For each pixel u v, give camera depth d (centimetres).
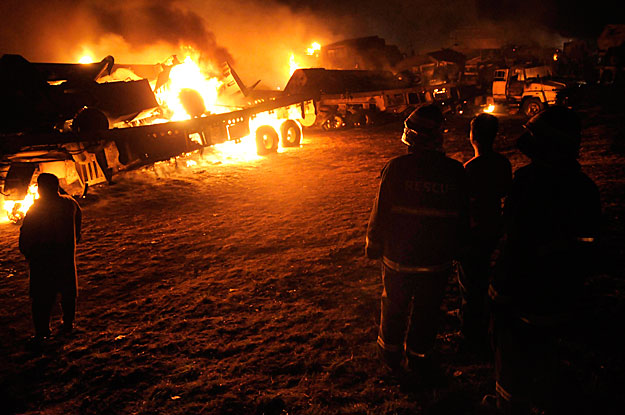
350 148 1566
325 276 539
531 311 230
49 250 411
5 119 1066
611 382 304
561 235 222
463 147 1498
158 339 414
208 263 618
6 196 869
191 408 311
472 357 348
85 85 1261
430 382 317
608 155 1159
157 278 576
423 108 291
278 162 1357
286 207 879
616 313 397
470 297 346
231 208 897
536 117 233
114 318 469
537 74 2436
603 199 761
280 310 459
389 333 317
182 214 873
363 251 616
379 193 299
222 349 389
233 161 1400
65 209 421
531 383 243
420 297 299
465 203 290
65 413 319
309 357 365
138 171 1247
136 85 1334
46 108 1127
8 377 369
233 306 476
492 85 2503
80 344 416
